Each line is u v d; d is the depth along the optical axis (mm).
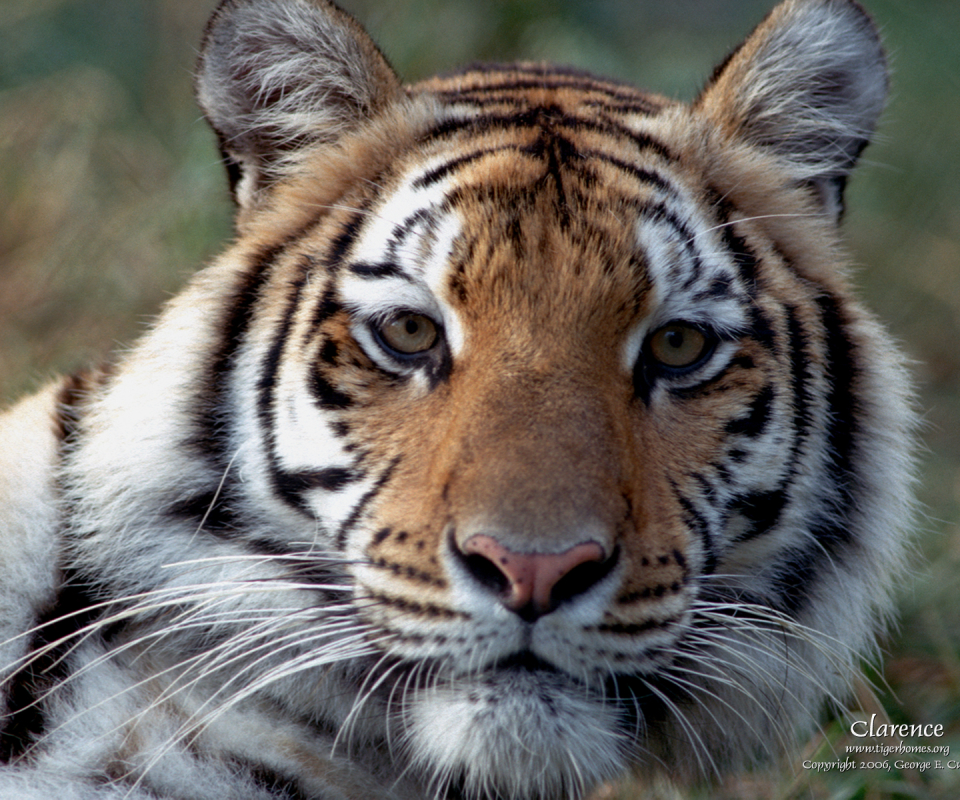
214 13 6523
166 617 6102
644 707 6289
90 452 6215
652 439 5738
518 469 5125
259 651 6059
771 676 6441
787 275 6387
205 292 6312
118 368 6578
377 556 5488
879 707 7719
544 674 5266
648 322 5770
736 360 5953
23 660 5883
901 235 16344
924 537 10391
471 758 5352
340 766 6066
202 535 6141
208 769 5848
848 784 7270
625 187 5977
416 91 6922
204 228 11992
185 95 15078
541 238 5629
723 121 6789
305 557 5797
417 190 6059
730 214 6352
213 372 6164
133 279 12273
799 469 6203
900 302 15578
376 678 5957
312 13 6531
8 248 12781
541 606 4988
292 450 5922
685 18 19891
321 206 6355
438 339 5746
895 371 6758
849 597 6609
